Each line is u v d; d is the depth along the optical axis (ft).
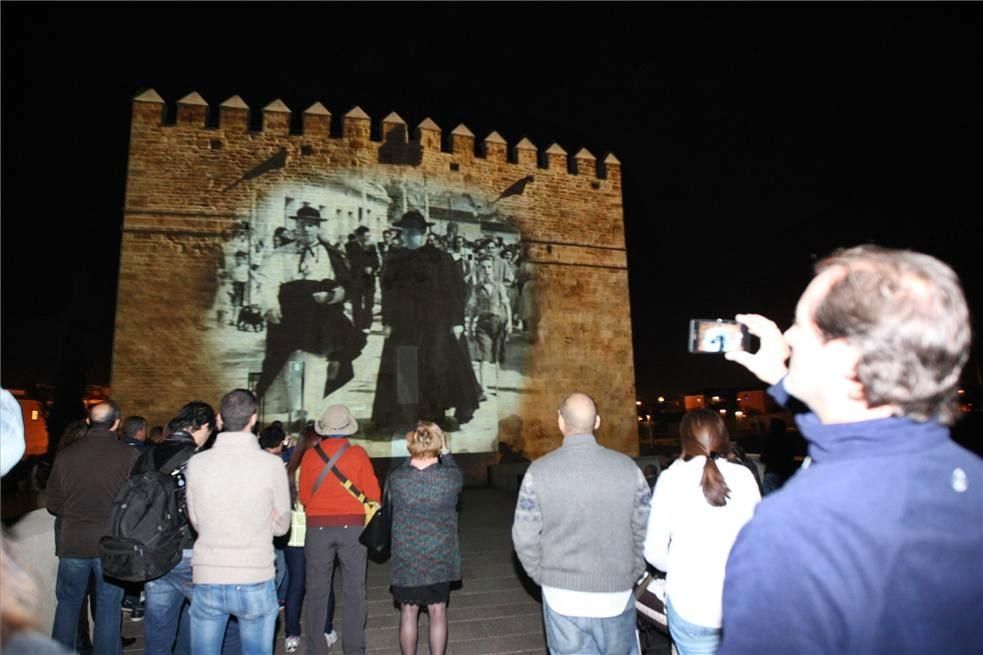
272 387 55.88
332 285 59.06
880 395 4.02
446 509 15.92
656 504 11.12
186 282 55.52
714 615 10.14
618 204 71.46
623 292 69.56
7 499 41.91
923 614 3.67
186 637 17.42
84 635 18.30
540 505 11.76
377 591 25.55
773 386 6.97
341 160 61.62
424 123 65.21
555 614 11.48
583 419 12.40
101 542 13.51
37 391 96.73
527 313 65.16
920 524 3.79
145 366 53.47
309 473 17.40
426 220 63.21
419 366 60.18
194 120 58.34
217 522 12.87
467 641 20.53
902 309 3.99
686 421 11.32
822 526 3.88
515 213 66.74
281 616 22.65
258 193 58.65
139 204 55.67
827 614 3.72
